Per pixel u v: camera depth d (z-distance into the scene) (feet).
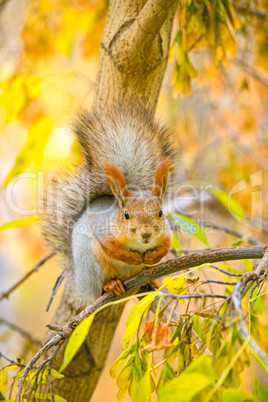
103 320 27.63
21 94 35.50
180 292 18.15
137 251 23.56
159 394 13.62
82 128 26.66
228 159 45.68
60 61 48.19
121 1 25.64
